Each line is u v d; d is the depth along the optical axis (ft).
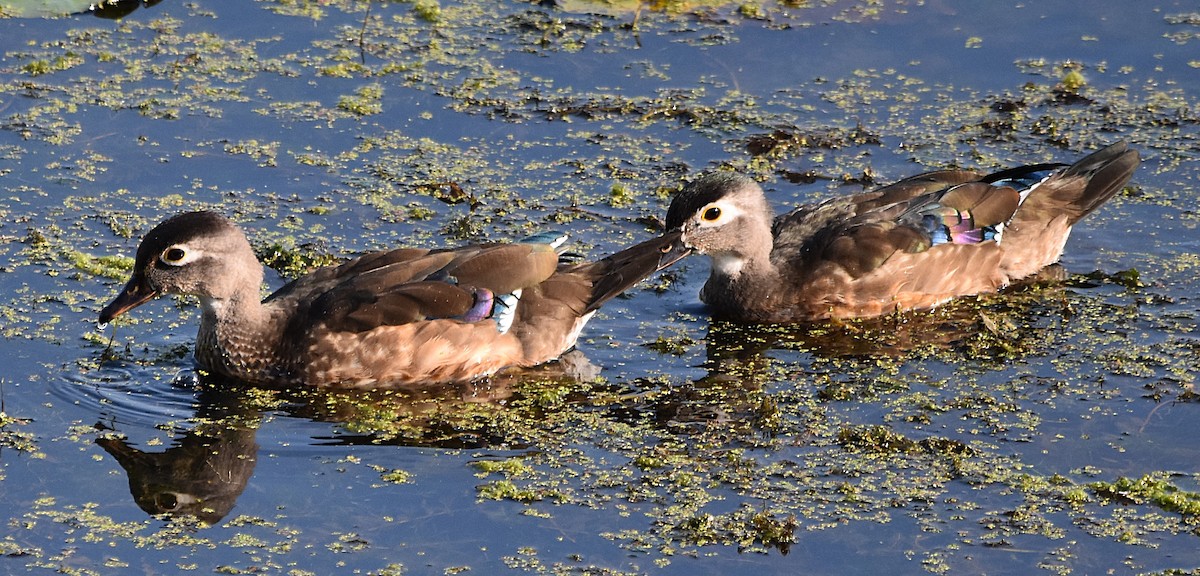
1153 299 53.11
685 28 72.64
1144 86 67.92
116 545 38.29
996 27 72.95
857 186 60.34
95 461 42.19
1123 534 39.19
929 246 52.95
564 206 58.44
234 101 64.95
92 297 50.88
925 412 45.78
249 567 37.42
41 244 53.83
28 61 67.41
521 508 40.29
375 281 47.60
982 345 50.44
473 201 58.29
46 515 39.52
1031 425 44.83
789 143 63.26
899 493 41.22
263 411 45.62
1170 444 43.57
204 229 46.39
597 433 44.57
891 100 66.90
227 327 46.93
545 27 72.69
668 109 65.67
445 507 40.29
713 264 53.42
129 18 72.28
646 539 38.99
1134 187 60.59
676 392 47.26
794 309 52.65
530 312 48.65
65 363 47.19
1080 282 54.85
